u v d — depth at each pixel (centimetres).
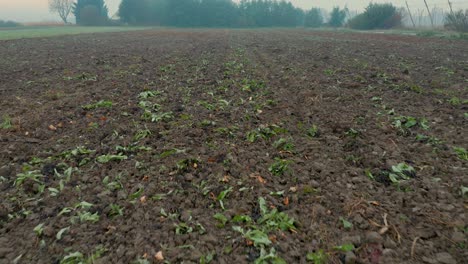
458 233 229
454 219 245
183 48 1497
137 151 373
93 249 228
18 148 376
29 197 289
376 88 619
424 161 331
